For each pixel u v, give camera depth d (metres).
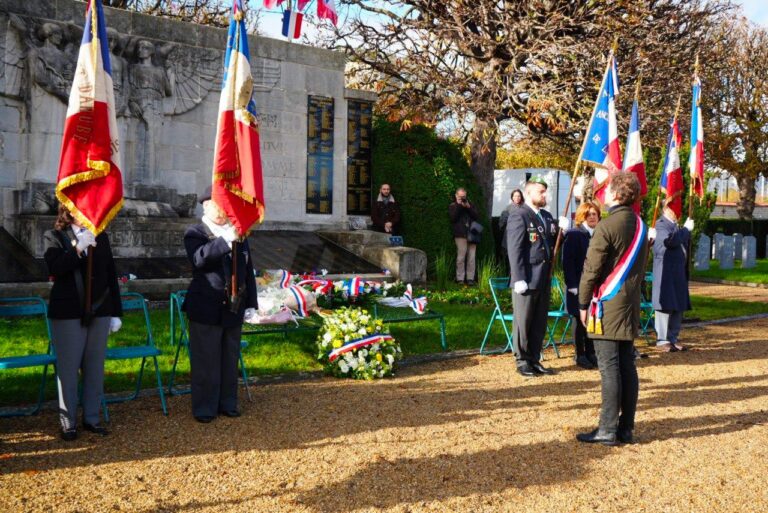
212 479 4.48
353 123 15.70
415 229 15.66
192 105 13.29
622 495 4.38
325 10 15.02
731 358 9.00
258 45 14.23
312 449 5.09
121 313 5.58
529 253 7.63
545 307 7.80
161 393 5.95
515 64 16.59
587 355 8.32
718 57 18.84
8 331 8.10
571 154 21.66
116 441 5.18
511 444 5.31
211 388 5.75
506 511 4.09
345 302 8.98
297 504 4.12
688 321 12.13
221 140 5.79
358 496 4.25
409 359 8.34
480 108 16.25
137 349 6.05
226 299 5.74
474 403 6.48
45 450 4.94
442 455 5.02
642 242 5.36
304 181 14.95
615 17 16.34
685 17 17.45
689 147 12.48
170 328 8.37
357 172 15.77
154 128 12.63
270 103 14.45
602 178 8.52
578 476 4.68
